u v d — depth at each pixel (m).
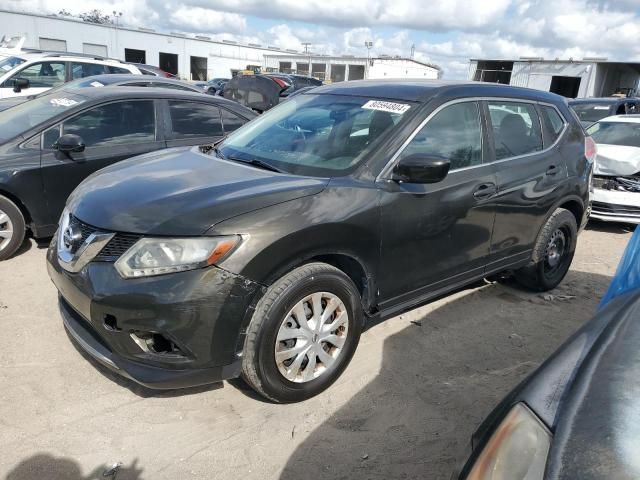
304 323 2.87
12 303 3.97
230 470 2.50
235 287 2.57
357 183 3.08
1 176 4.55
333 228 2.86
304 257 2.80
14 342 3.44
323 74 55.22
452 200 3.49
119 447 2.60
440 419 2.93
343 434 2.78
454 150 3.60
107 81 8.06
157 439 2.67
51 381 3.06
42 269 4.63
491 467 1.40
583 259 6.00
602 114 11.66
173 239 2.54
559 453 1.29
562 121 4.65
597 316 1.93
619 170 7.12
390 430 2.82
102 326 2.62
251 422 2.83
